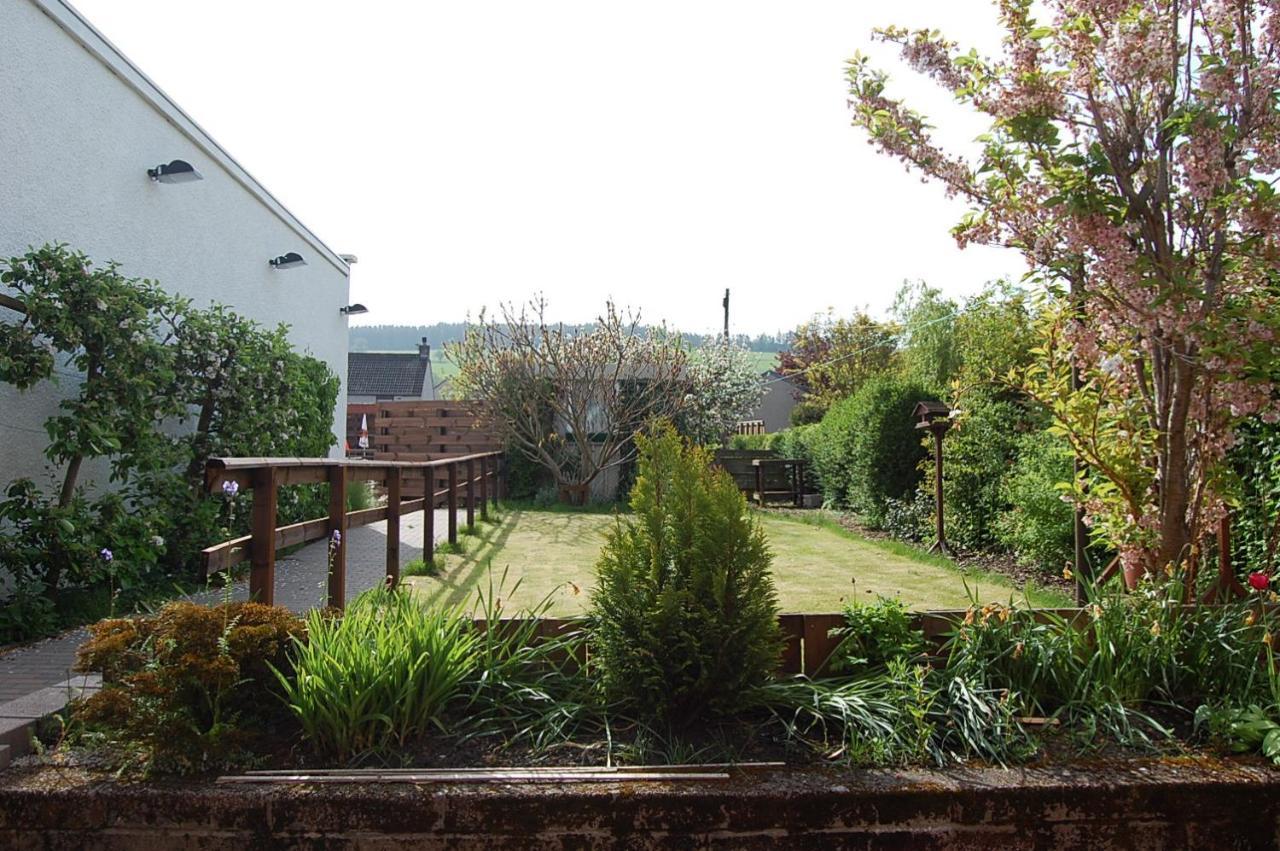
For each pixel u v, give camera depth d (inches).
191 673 104.3
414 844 95.7
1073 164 136.7
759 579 119.3
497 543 354.6
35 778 101.7
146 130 263.4
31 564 184.9
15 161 202.8
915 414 378.6
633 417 571.8
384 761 106.5
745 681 115.1
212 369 250.2
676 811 96.2
